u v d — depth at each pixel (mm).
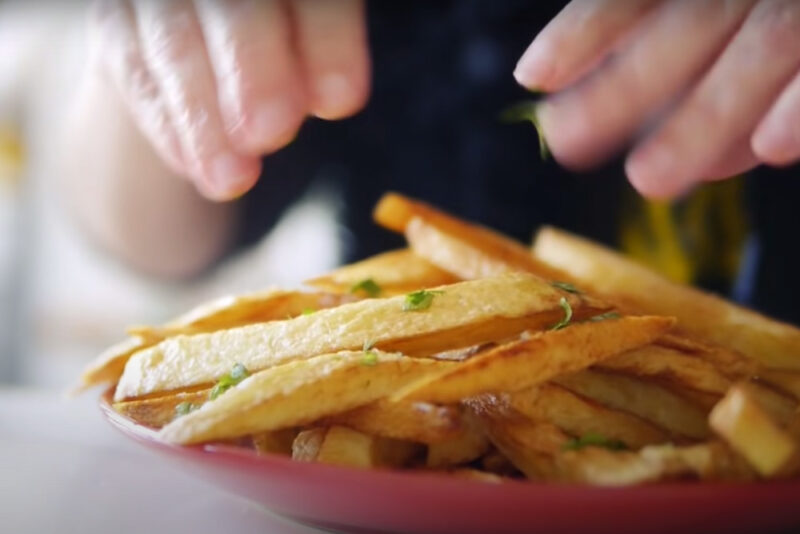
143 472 384
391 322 300
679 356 308
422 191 726
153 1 371
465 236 360
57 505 353
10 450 408
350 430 294
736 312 343
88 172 756
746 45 321
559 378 307
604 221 672
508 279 306
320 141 743
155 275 786
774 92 321
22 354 1026
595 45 320
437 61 702
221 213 758
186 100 352
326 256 809
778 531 288
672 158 327
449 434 281
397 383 288
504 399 297
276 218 769
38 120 966
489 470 307
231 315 347
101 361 357
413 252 364
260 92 342
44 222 1010
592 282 354
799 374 327
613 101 323
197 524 337
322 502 287
